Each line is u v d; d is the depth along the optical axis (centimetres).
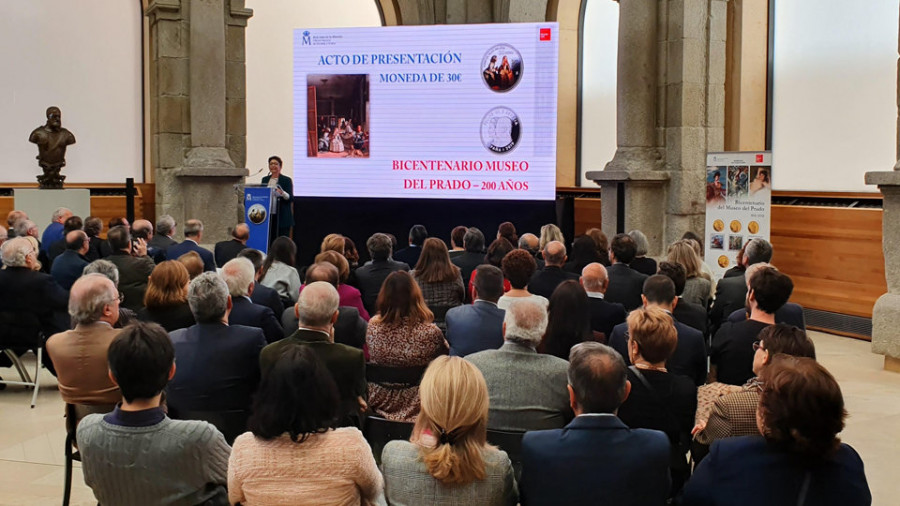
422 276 507
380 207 1159
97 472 245
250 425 222
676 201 902
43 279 552
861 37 945
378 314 385
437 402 219
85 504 398
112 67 1294
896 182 652
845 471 205
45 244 795
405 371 373
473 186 1066
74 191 1012
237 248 738
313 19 1410
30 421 530
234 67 1106
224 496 252
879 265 819
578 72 1392
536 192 1049
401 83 1069
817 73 1002
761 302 376
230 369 341
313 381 220
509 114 1045
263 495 221
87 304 347
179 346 343
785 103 1048
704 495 214
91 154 1289
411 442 232
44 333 559
